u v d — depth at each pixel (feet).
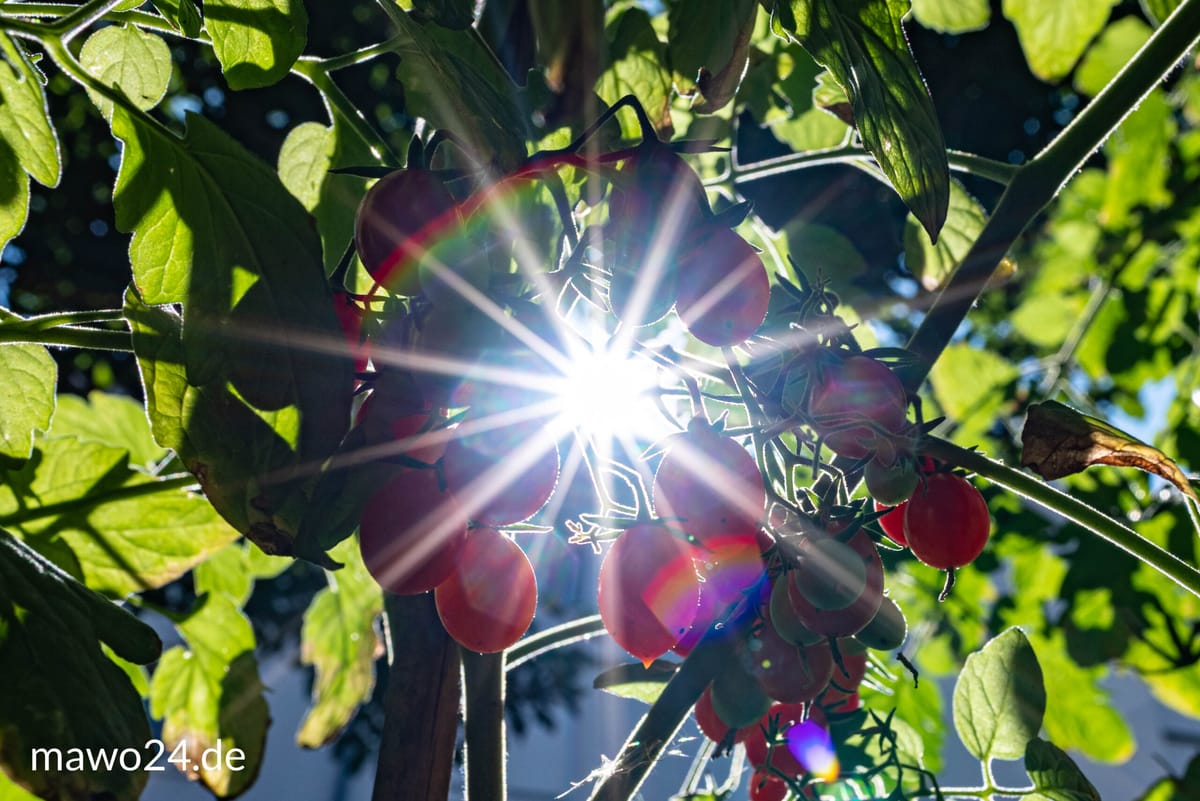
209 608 2.28
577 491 1.33
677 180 1.23
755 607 1.42
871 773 1.61
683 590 1.27
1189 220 3.92
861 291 2.34
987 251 1.53
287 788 8.44
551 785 8.60
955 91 9.21
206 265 1.27
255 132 7.93
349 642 2.46
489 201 1.26
